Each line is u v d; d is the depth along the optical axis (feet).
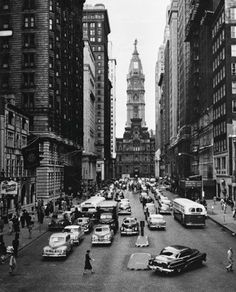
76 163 338.54
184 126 427.33
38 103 249.34
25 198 208.74
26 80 252.01
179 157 468.34
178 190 320.70
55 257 97.66
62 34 282.56
